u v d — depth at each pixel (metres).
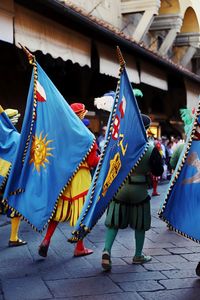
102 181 4.19
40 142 5.03
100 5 14.73
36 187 5.00
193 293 4.23
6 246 5.75
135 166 4.70
